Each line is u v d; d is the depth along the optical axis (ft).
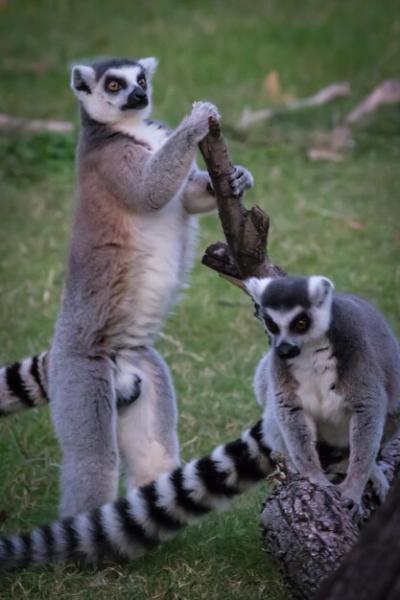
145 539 33.32
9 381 37.27
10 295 53.93
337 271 54.54
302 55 82.69
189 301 52.80
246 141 69.51
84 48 86.48
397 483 23.36
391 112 73.00
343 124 71.51
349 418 31.17
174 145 35.83
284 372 31.09
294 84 78.18
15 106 75.92
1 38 89.81
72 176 67.10
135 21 92.63
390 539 23.04
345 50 83.05
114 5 96.58
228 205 32.40
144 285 36.99
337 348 30.50
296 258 56.03
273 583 31.63
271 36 86.58
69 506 34.53
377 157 67.97
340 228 59.31
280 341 30.27
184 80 78.23
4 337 50.19
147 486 33.40
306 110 73.77
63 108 75.82
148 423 36.32
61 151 69.56
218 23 90.22
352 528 28.55
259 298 31.35
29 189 65.82
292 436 31.04
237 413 43.01
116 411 35.68
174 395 37.01
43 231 61.05
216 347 48.96
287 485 29.66
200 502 33.17
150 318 37.17
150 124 39.22
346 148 69.05
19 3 98.12
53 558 33.09
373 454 30.32
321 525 28.27
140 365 36.65
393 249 57.06
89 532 32.94
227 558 33.32
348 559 23.49
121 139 38.19
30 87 79.87
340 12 91.76
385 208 61.72
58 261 57.82
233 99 75.00
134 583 32.04
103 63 39.11
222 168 31.99
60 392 35.27
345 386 30.50
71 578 32.37
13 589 31.78
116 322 36.45
